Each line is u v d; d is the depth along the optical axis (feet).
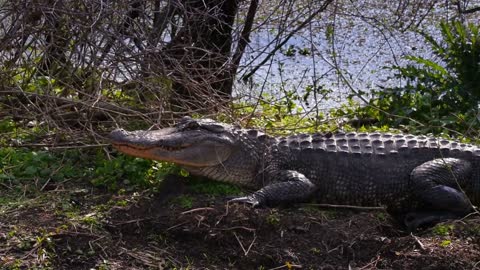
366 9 35.81
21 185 18.34
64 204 17.40
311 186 18.21
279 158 18.79
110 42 20.65
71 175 18.89
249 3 27.81
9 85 21.88
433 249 16.16
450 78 26.50
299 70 34.30
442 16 35.88
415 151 18.98
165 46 22.12
